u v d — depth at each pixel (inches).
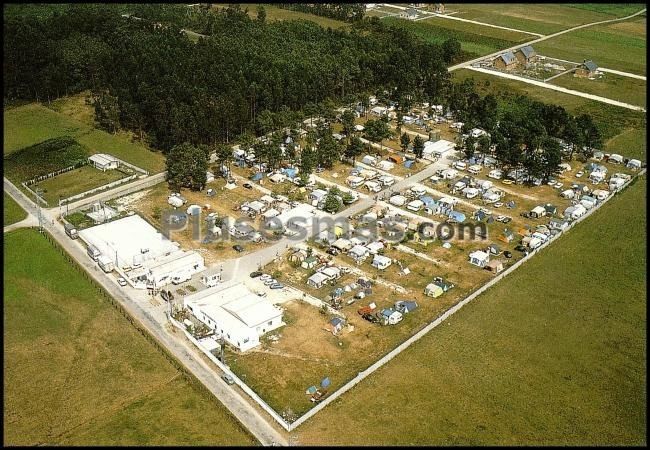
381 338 4097.0
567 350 4037.9
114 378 3703.3
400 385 3688.5
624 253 5246.1
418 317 4323.3
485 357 3941.9
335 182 6422.2
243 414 3447.3
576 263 5068.9
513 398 3617.1
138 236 5226.4
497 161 6889.8
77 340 4025.6
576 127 7091.5
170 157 6245.1
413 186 6318.9
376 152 7160.4
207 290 4584.2
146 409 3472.0
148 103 7534.5
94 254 4921.3
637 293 4682.6
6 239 5211.6
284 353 3946.9
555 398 3629.4
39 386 3629.4
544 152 6574.8
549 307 4473.4
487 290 4650.6
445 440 3304.6
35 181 6417.3
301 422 3385.8
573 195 6186.0
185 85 7780.5
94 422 3376.0
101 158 6806.1
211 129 7101.4
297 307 4414.4
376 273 4847.4
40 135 7534.5
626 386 3747.5
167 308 4375.0
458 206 5954.7
